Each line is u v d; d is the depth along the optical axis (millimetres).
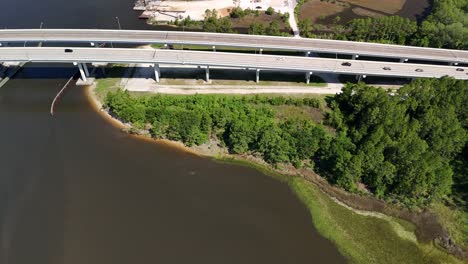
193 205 108500
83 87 150000
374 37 176750
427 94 126625
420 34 169875
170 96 137500
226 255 97125
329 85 149625
